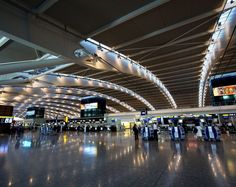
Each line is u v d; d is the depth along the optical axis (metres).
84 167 6.00
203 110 31.83
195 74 28.95
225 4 10.27
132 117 40.50
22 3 8.91
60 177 4.89
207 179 4.58
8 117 33.50
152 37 14.22
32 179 4.73
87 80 30.66
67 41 12.03
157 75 28.69
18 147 11.57
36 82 26.77
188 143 13.56
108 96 48.78
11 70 14.28
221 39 16.33
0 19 8.29
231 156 7.62
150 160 7.07
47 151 9.76
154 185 4.19
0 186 4.21
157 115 36.94
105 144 13.38
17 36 8.97
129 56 18.67
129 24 11.89
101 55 16.80
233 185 4.12
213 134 15.04
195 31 13.88
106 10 9.87
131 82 33.50
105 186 4.16
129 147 11.44
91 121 46.94
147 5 9.46
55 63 14.66
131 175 5.02
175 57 20.48
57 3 9.19
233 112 28.48
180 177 4.77
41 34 10.23
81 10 9.80
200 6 10.43
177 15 11.11
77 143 14.26
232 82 27.14
